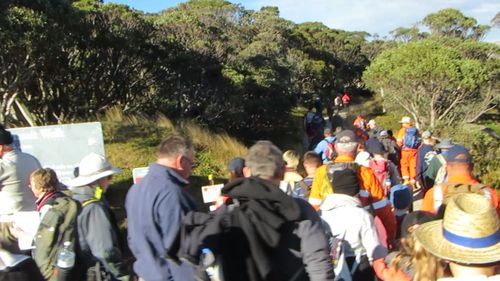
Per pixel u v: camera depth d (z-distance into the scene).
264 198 2.98
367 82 37.59
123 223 7.77
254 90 25.09
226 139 14.54
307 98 44.12
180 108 19.61
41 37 12.21
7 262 2.91
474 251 2.33
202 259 2.95
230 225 2.96
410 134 11.61
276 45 48.91
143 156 11.34
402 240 3.35
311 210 3.13
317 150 10.45
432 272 2.51
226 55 27.86
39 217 4.54
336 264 3.87
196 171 11.20
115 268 3.92
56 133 7.21
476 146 15.17
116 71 16.62
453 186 4.68
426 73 32.19
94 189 4.13
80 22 15.11
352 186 4.20
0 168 4.87
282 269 2.96
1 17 11.78
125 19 17.58
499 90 34.00
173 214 3.41
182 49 20.70
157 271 3.39
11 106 14.18
